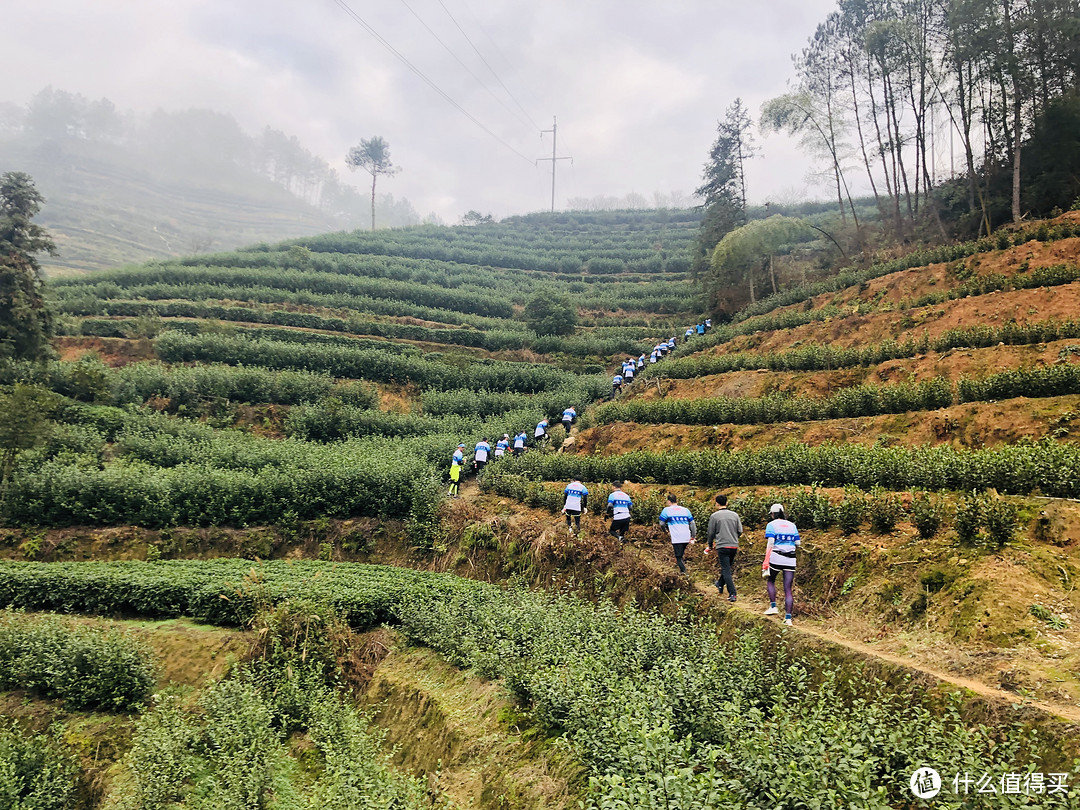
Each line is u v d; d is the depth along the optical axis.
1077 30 30.20
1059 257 24.16
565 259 76.81
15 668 13.95
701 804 6.16
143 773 11.10
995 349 19.55
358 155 110.00
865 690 8.26
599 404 34.00
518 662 10.60
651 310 57.94
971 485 12.65
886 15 41.38
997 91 34.59
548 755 8.69
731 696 8.37
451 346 46.28
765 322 34.41
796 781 6.15
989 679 7.91
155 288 48.66
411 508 21.73
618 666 9.64
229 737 11.57
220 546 21.08
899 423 18.30
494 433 28.95
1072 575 9.45
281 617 14.46
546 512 20.23
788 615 10.64
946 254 29.48
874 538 12.19
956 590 9.83
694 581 13.37
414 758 11.20
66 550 20.19
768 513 14.64
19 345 30.17
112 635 14.39
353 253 73.69
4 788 11.51
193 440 27.70
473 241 88.25
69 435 25.12
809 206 85.44
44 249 31.69
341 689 13.83
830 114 44.22
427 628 14.42
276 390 33.81
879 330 26.48
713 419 23.53
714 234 54.41
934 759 6.20
